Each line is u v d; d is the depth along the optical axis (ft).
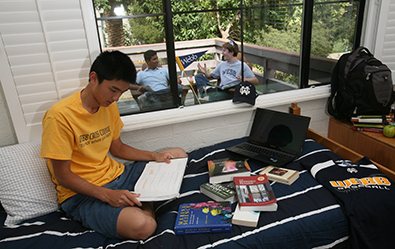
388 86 5.60
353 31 6.81
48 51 4.75
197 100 6.22
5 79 4.64
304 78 6.81
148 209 4.33
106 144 4.60
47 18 4.64
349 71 5.96
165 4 5.31
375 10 6.54
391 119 5.94
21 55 4.64
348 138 6.43
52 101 5.02
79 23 4.85
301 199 4.33
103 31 5.13
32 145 4.73
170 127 6.03
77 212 4.24
